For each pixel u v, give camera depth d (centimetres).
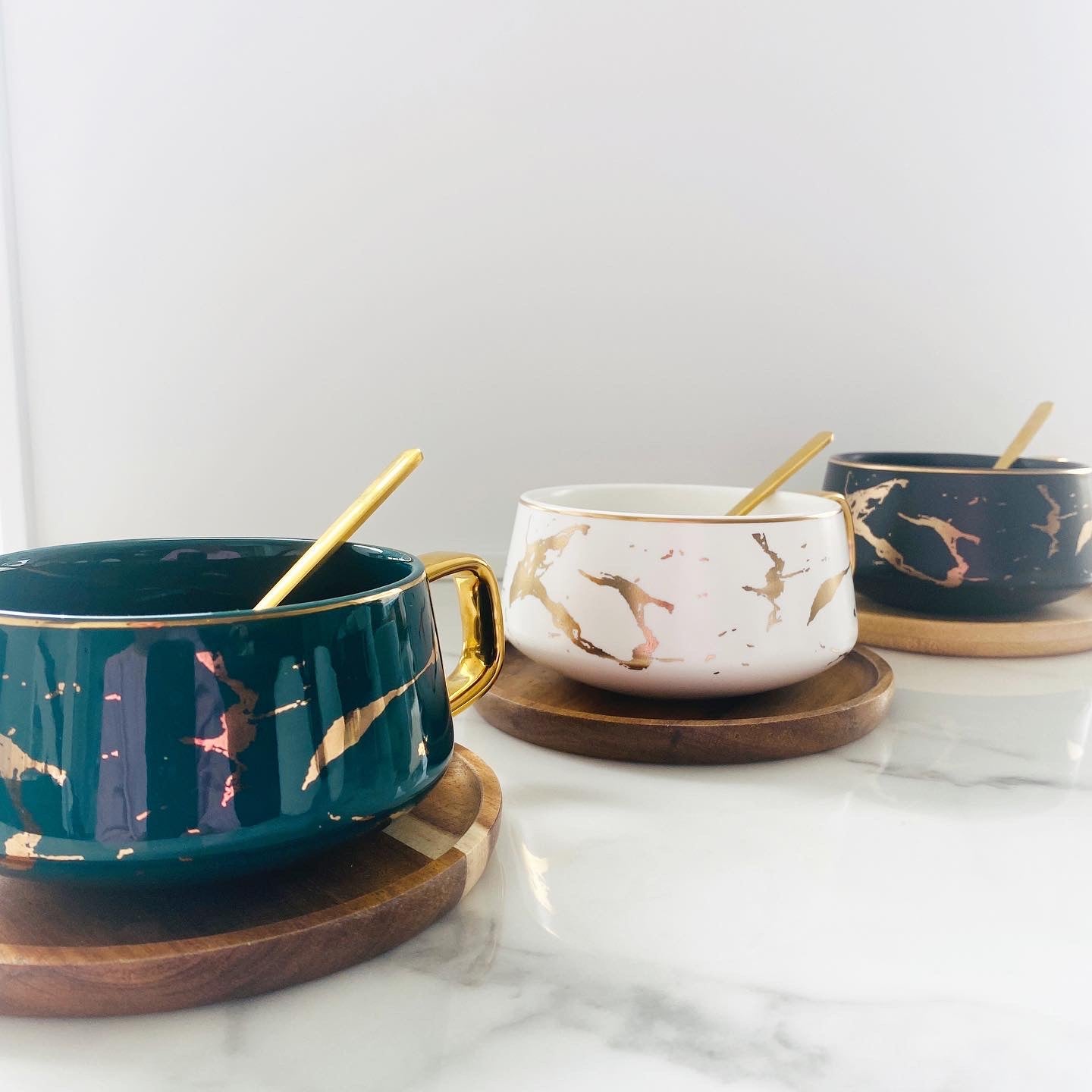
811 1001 31
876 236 86
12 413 79
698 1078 28
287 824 30
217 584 43
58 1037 29
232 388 81
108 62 76
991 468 77
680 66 81
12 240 77
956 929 35
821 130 83
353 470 84
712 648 48
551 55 80
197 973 29
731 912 36
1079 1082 28
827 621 50
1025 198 86
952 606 68
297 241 80
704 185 83
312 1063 28
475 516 86
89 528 82
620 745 49
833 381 88
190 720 29
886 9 82
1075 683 63
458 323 83
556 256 83
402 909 33
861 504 69
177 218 78
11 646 29
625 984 32
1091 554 67
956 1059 29
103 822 29
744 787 47
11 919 32
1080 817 44
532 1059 28
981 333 89
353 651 32
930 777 48
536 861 39
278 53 77
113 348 79
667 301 85
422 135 80
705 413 87
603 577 49
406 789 33
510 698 52
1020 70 84
